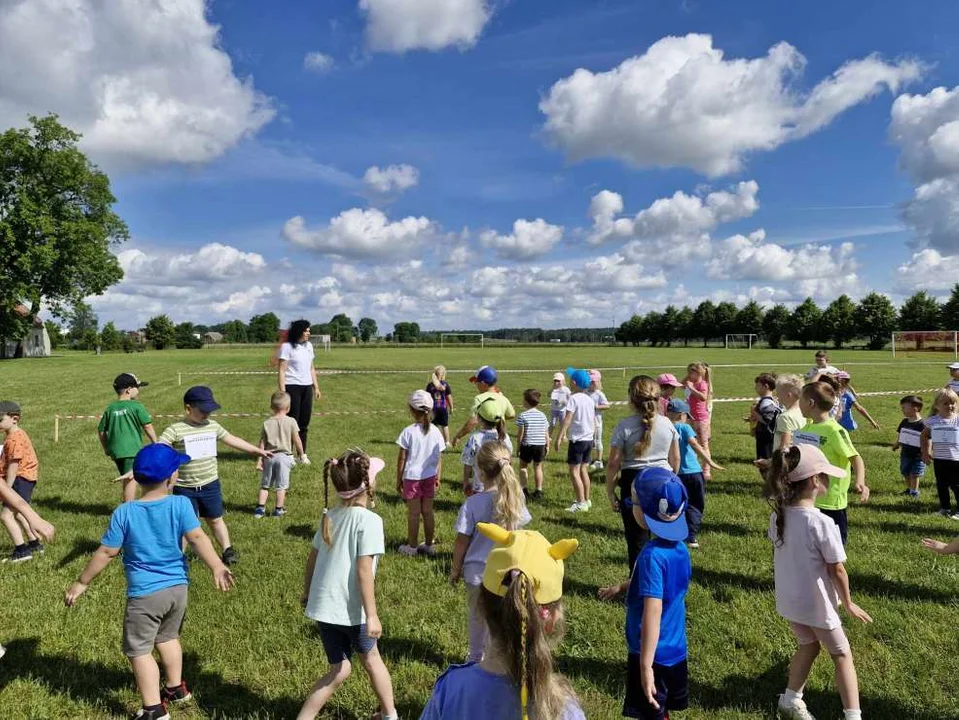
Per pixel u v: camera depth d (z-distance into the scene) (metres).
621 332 125.38
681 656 3.08
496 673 1.97
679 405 6.44
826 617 3.45
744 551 6.57
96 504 8.30
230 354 69.44
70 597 3.47
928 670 4.15
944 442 7.83
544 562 2.10
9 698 3.80
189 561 6.13
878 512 8.06
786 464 3.60
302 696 3.85
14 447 6.18
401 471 6.38
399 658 4.33
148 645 3.52
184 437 5.84
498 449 3.96
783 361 48.16
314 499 8.69
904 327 82.12
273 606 5.12
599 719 3.62
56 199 51.62
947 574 5.84
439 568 6.02
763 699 3.87
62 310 52.97
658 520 3.08
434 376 12.73
